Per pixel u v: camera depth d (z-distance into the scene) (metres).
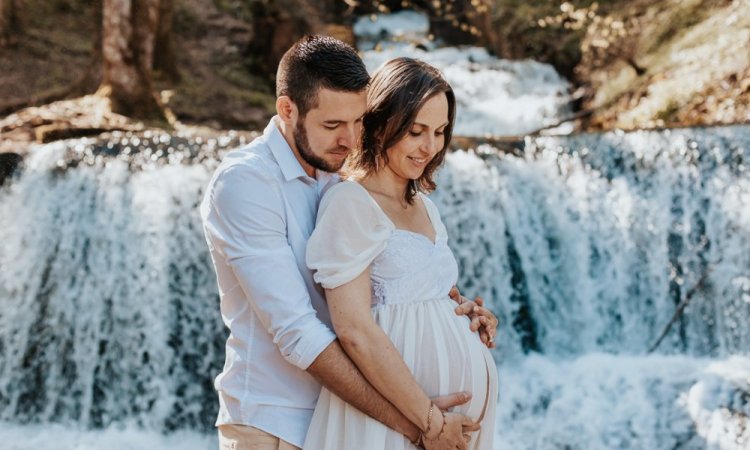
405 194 2.63
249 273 2.44
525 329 7.22
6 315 6.62
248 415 2.54
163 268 6.68
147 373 6.58
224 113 10.60
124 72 9.23
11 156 6.89
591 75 11.96
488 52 13.77
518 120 11.63
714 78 9.76
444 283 2.62
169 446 6.28
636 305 7.27
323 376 2.41
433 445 2.46
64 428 6.40
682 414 5.95
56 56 11.42
